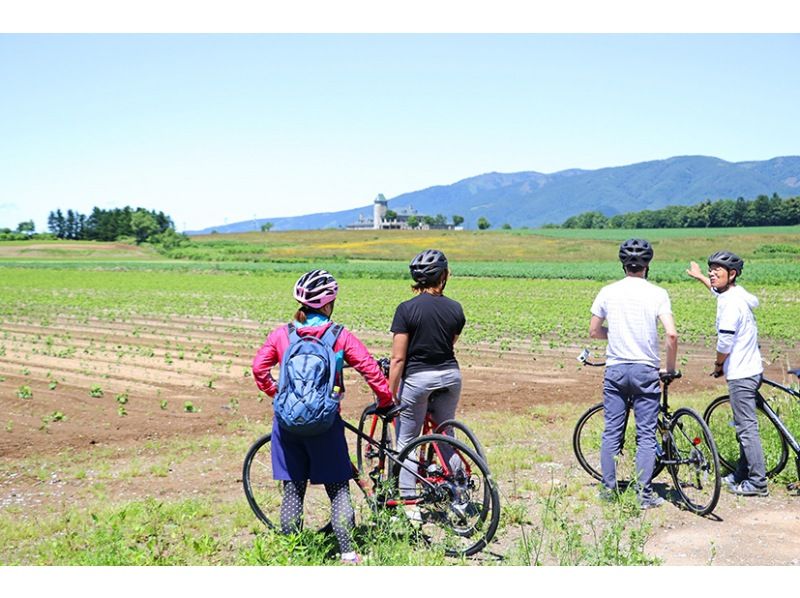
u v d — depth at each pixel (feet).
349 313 90.27
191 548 16.52
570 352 57.98
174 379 45.70
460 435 29.89
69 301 114.62
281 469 16.06
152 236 643.45
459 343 62.59
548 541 17.13
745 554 16.80
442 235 565.94
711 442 19.43
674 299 115.24
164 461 26.45
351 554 15.71
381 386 16.25
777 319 81.76
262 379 16.39
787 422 26.04
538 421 33.73
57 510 21.03
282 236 621.72
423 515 17.84
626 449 25.53
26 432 31.42
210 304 107.55
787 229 560.20
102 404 37.73
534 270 243.81
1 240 647.15
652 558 16.10
